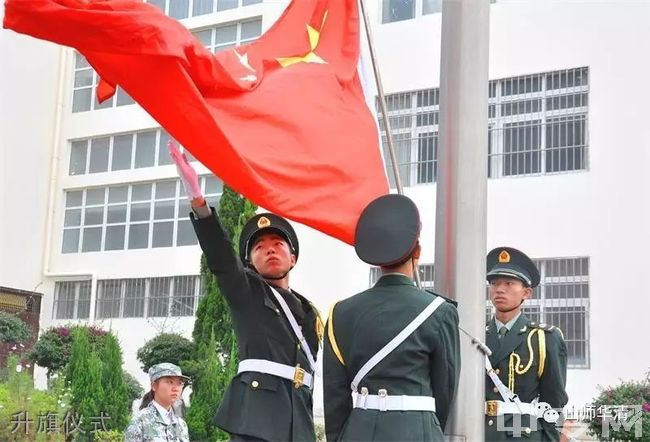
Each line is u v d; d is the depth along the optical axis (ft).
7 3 10.94
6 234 53.72
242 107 13.80
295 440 12.69
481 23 13.97
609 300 36.01
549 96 38.70
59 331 49.26
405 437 10.82
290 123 14.06
